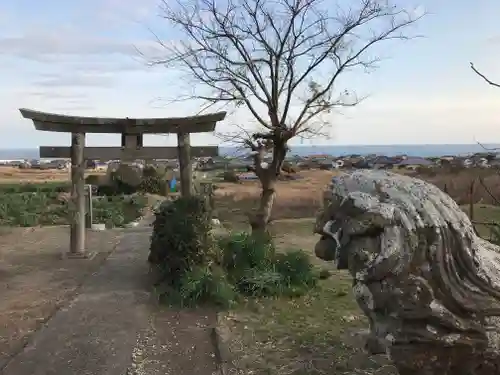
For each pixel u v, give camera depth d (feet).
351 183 9.84
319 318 20.83
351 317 20.86
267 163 36.06
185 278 23.11
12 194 68.59
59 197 65.00
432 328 9.20
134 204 64.75
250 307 22.29
